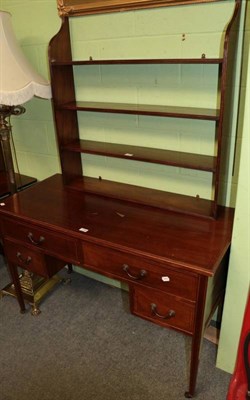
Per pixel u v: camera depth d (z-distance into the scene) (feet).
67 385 5.16
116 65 5.33
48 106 6.44
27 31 6.00
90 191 5.90
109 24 5.13
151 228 4.71
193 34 4.58
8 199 5.75
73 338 5.97
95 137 6.11
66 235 4.84
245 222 4.07
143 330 6.10
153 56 4.99
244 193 3.94
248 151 3.73
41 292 6.78
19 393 5.07
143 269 4.33
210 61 3.95
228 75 4.10
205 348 5.64
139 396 4.95
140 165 5.85
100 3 4.99
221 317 5.36
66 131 5.90
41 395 5.02
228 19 4.29
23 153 7.32
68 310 6.63
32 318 6.44
